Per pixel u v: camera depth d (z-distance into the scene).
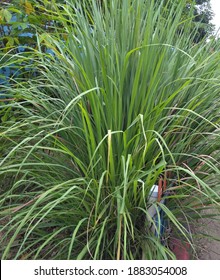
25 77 2.10
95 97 1.27
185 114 1.41
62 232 1.46
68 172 1.50
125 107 1.39
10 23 1.90
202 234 1.50
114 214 1.29
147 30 1.31
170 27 1.58
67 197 1.18
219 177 1.49
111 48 1.38
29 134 1.55
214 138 1.51
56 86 1.55
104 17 1.62
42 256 1.44
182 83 1.48
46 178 1.45
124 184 1.08
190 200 1.47
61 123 1.31
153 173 1.29
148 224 1.34
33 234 1.52
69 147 1.52
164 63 1.46
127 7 1.42
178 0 1.72
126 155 1.30
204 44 1.82
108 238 1.35
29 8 1.95
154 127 1.38
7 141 1.74
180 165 1.48
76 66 1.50
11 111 1.87
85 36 1.41
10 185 1.67
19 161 1.51
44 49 2.12
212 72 1.54
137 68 1.25
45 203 1.42
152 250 1.27
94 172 1.33
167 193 1.39
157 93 1.43
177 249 1.51
